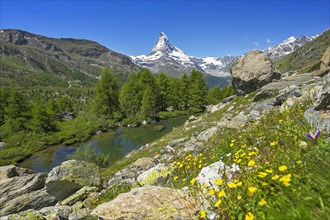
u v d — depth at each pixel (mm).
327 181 2873
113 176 17719
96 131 59875
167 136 30641
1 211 12031
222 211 3391
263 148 5277
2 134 59938
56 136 55844
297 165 3529
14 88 67688
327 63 26969
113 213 4680
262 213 2889
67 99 115188
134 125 64688
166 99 87750
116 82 76375
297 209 2615
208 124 25719
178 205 4547
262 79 32250
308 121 6441
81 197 13203
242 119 14859
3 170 15109
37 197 13039
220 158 6758
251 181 3656
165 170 7973
